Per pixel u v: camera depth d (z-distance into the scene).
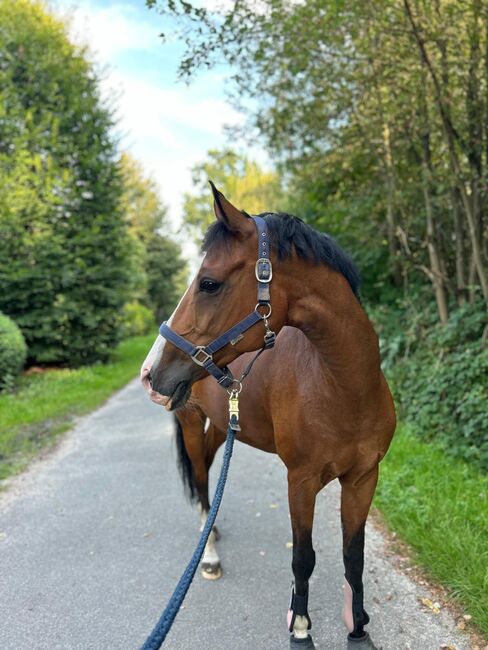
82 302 12.45
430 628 2.29
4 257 11.36
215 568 2.85
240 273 1.71
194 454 3.17
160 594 2.69
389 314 7.52
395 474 3.93
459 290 5.91
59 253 11.80
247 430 2.43
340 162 7.83
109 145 13.03
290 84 6.38
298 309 1.79
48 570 2.97
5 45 12.17
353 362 1.81
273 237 1.74
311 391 1.91
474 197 5.39
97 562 3.05
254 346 1.77
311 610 2.50
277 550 3.16
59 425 6.58
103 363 13.43
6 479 4.62
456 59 5.16
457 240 5.83
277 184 12.50
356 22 4.92
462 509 3.19
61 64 12.85
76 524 3.61
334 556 3.03
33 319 11.65
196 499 3.26
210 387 2.62
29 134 11.74
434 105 5.48
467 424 4.22
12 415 7.02
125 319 14.32
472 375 4.50
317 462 1.94
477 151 5.34
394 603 2.49
